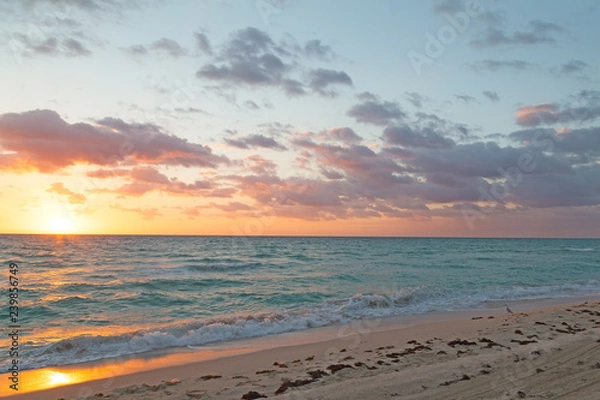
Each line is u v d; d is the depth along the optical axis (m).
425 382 6.66
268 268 36.84
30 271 32.38
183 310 17.89
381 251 67.19
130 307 18.45
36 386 8.17
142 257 47.19
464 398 5.94
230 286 25.08
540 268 38.25
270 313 15.50
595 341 8.83
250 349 10.98
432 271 34.28
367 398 6.05
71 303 19.09
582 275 32.91
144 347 11.24
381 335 12.01
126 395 7.21
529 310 16.56
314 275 30.94
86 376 8.82
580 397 5.72
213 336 12.34
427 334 11.80
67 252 54.47
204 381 7.85
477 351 9.08
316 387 6.87
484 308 17.62
